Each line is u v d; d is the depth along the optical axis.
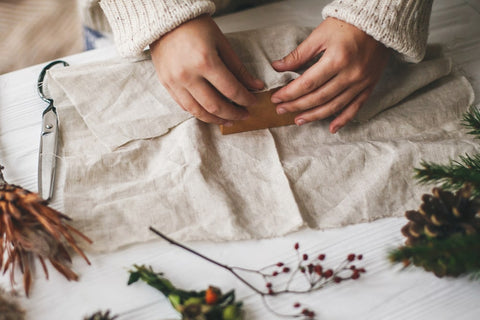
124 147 0.91
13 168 0.90
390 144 0.91
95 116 0.92
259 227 0.84
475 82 1.00
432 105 0.96
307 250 0.83
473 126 0.85
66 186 0.86
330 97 0.88
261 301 0.79
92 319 0.76
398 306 0.79
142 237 0.83
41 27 1.84
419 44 0.91
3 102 0.98
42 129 0.91
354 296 0.80
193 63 0.83
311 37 0.89
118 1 0.89
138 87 0.93
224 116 0.87
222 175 0.88
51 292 0.80
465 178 0.78
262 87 0.86
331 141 0.93
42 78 0.99
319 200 0.87
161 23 0.84
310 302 0.79
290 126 0.94
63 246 0.81
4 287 0.80
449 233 0.75
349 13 0.86
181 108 0.93
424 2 0.89
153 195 0.86
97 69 0.94
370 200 0.86
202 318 0.73
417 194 0.87
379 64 0.90
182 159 0.89
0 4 1.89
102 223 0.84
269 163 0.90
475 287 0.80
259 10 1.12
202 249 0.83
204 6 0.85
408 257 0.70
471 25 1.08
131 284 0.80
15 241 0.80
